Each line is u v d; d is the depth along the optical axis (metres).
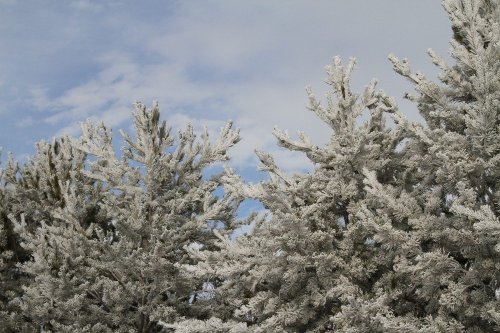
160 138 15.46
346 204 11.39
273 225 11.55
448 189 9.05
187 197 15.05
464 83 9.41
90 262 14.08
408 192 11.04
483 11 10.12
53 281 13.56
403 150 11.49
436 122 9.87
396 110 9.81
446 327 8.48
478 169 8.62
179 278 13.73
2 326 14.80
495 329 8.59
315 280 10.79
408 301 10.27
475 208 8.65
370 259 10.59
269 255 11.06
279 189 11.22
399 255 10.00
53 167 17.02
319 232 10.45
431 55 10.02
